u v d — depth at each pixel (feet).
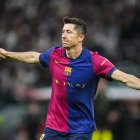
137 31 170.09
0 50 73.05
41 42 165.78
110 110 111.55
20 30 172.24
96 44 156.66
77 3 177.47
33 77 152.46
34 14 179.22
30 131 122.62
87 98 69.41
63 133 69.36
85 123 69.36
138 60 156.04
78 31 69.05
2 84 148.25
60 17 174.29
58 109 69.56
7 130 131.64
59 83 69.56
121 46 162.40
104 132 110.22
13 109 136.98
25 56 72.33
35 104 124.26
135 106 121.49
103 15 173.17
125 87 127.34
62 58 69.97
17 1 184.34
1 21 179.42
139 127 117.50
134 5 173.88
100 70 68.59
